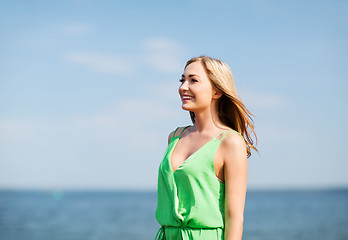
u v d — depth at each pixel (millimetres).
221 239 1970
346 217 38188
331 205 62594
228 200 1995
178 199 2012
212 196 1990
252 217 40062
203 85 2115
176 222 1992
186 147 2160
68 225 32188
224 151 2029
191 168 2000
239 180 2010
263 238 24047
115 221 35938
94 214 45500
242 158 2025
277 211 49375
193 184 1987
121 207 62125
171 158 2141
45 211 50812
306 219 36750
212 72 2121
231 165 2010
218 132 2115
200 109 2145
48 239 23906
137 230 28984
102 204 74062
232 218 1976
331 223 32500
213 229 1964
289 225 31422
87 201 90812
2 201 87688
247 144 2234
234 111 2205
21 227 30516
